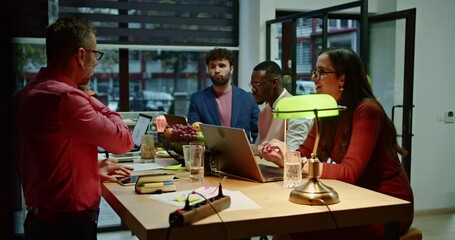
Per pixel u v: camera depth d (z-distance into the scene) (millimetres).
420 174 5066
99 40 4438
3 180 3844
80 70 1895
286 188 2004
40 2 4152
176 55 5582
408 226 2174
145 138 2770
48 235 1853
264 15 4703
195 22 4777
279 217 1580
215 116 3816
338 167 2113
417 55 4953
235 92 3924
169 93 5715
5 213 3865
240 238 1533
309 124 3008
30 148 1838
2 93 3844
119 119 2000
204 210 1532
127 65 4641
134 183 2096
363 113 2172
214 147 2334
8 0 4004
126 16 4516
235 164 2215
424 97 5012
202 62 5750
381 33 4984
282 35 4758
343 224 1677
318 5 4891
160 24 4645
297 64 4578
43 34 4176
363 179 2266
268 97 3178
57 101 1765
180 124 2818
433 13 4984
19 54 4238
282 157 2318
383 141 2223
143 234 1463
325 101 1844
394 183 2221
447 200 5184
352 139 2172
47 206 1843
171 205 1715
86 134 1794
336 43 5062
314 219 1631
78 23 1875
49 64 1888
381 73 5016
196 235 1476
